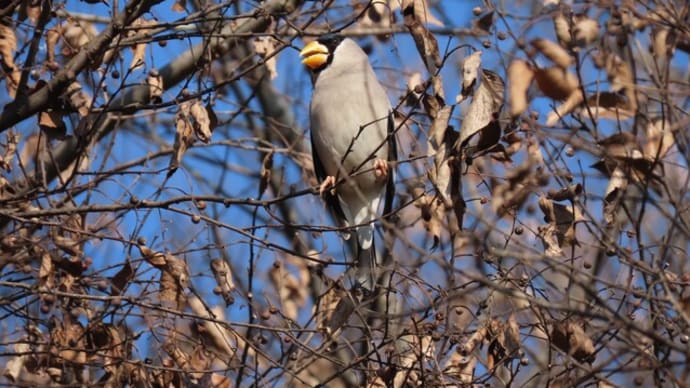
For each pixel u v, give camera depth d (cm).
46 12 1101
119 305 1010
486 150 959
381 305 1133
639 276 1069
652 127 981
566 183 1001
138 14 1077
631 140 957
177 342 1040
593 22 988
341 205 1297
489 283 820
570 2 1019
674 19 1001
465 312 1064
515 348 973
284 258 1277
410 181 1195
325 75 1312
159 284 1034
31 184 1108
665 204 1039
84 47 1084
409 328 1018
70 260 1017
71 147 1227
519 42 949
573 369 1000
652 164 930
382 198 1273
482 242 884
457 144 929
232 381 1164
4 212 1022
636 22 1012
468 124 923
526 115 966
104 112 1075
